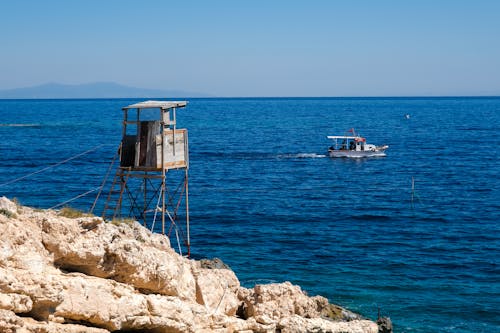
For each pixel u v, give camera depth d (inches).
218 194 4382.4
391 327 1908.2
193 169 5659.5
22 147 7022.6
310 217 3656.5
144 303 1366.9
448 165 6171.3
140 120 1859.0
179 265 1560.0
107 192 4220.0
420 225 3489.2
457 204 4126.5
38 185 4436.5
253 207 3914.9
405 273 2556.6
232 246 2923.2
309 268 2596.0
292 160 6589.6
